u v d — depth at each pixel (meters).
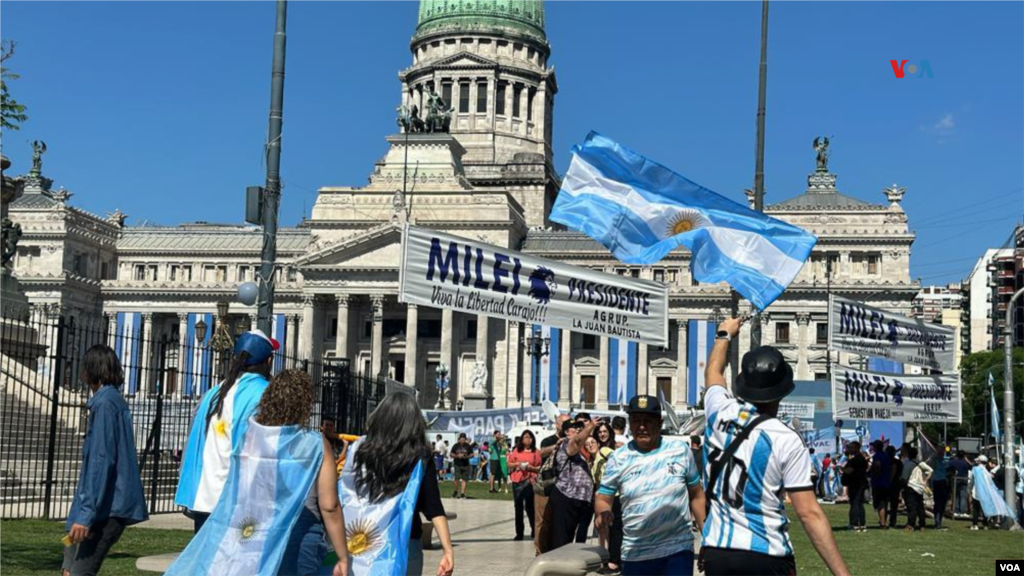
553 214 23.20
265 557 12.59
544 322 30.84
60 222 166.00
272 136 33.34
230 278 174.50
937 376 47.16
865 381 45.38
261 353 15.47
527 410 88.81
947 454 87.25
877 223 161.12
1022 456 57.62
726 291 157.62
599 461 26.08
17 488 39.16
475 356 160.25
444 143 167.00
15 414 44.28
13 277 52.41
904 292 158.88
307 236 175.12
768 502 11.65
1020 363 147.88
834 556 11.30
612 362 159.38
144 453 39.69
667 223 22.83
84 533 15.85
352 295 155.88
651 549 15.51
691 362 157.88
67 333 46.81
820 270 162.12
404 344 162.12
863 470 45.41
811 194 165.62
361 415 49.03
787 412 74.19
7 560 24.36
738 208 22.66
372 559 13.54
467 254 29.91
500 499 63.50
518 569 27.16
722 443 11.93
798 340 160.12
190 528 35.28
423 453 13.98
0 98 29.05
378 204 160.62
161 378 40.53
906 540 40.22
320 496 12.95
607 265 164.62
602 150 23.50
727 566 11.60
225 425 14.79
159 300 170.62
